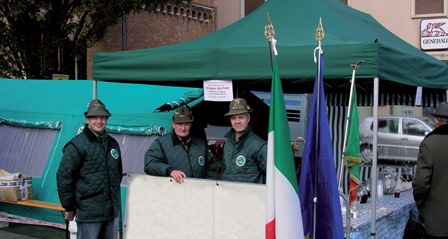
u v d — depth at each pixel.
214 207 4.21
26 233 7.53
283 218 3.43
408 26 15.01
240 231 4.08
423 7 14.82
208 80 4.71
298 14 5.16
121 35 13.21
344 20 5.47
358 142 4.89
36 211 7.69
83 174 4.60
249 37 4.88
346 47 4.21
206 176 4.88
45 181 7.77
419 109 15.62
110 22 11.30
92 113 4.59
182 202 4.38
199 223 4.29
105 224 4.79
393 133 14.38
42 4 10.09
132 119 7.32
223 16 16.61
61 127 8.09
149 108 7.71
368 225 4.70
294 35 4.75
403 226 5.63
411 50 5.95
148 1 11.81
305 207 3.70
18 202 7.25
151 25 13.96
